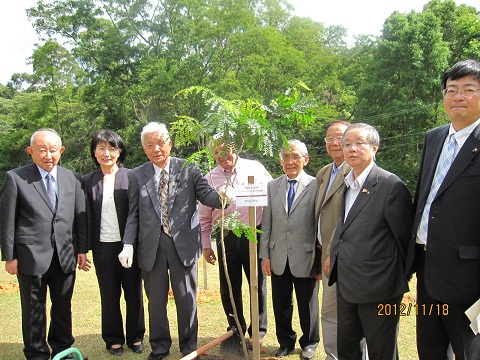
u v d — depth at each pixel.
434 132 3.09
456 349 2.80
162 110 25.31
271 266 4.27
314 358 4.16
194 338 4.10
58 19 26.77
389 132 23.47
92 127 29.23
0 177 31.56
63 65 28.95
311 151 24.47
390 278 3.01
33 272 3.89
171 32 26.55
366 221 3.07
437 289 2.75
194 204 4.19
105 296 4.38
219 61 25.72
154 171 4.18
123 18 27.42
